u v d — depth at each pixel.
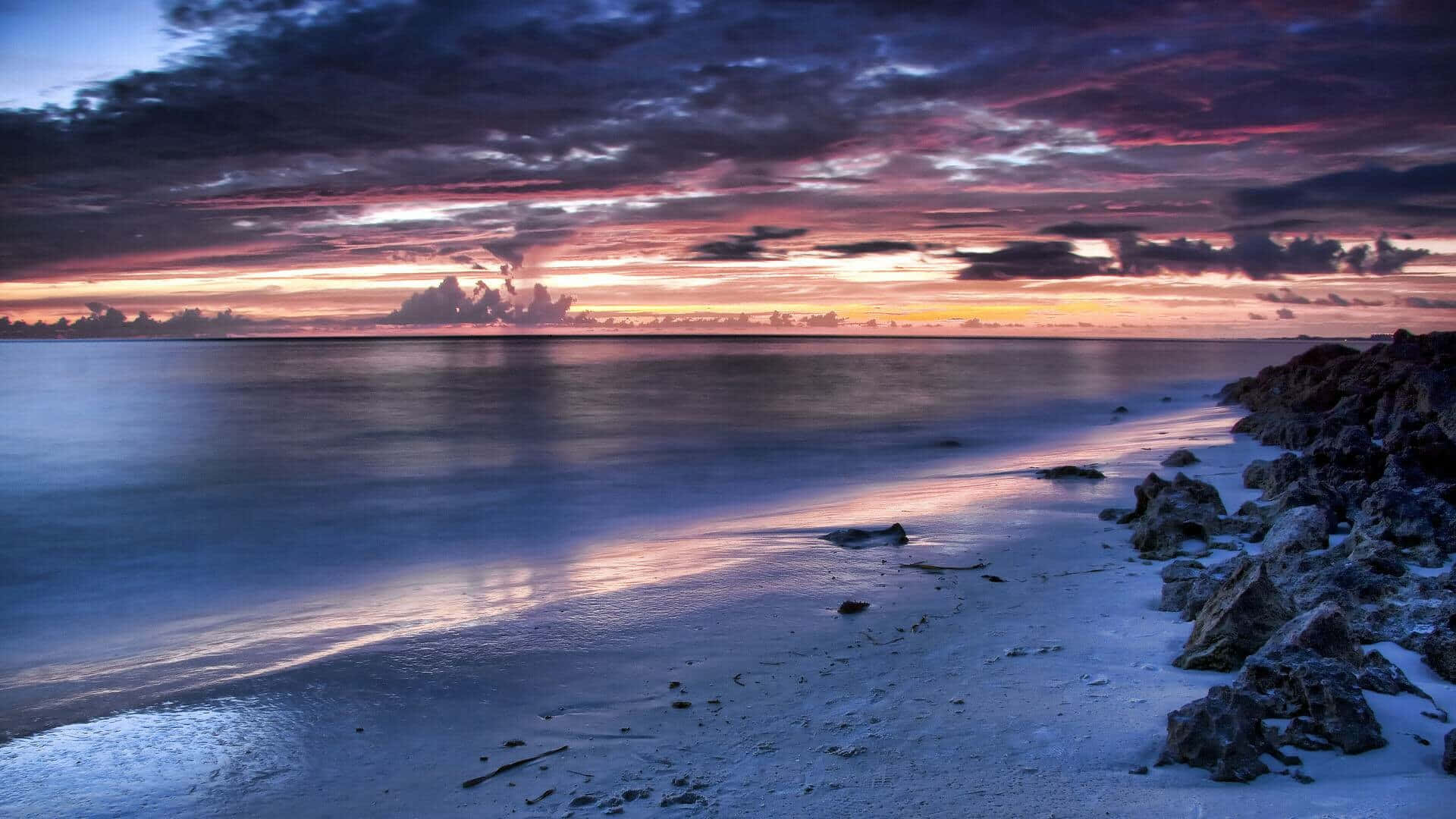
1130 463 21.64
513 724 7.32
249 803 6.22
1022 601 10.11
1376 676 6.52
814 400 53.22
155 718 7.80
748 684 7.95
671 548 14.47
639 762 6.47
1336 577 8.91
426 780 6.40
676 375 85.19
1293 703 6.12
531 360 132.88
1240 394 40.81
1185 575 10.09
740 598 10.80
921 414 43.66
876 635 9.14
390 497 22.44
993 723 6.66
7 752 7.29
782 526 15.95
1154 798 5.32
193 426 41.16
